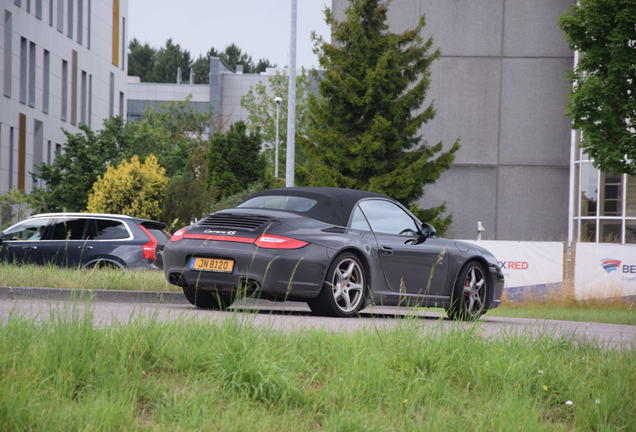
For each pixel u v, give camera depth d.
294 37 83.25
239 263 31.80
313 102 92.31
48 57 175.50
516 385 19.44
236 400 16.03
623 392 19.44
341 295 33.34
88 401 14.80
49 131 176.12
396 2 114.50
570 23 71.81
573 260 77.94
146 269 55.84
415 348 20.25
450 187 114.06
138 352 17.75
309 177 92.56
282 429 15.16
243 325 20.00
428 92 114.25
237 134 151.12
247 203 35.56
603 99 70.31
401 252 35.56
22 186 162.88
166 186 109.81
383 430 15.48
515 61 113.94
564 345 23.58
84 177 122.44
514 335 24.30
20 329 18.16
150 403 15.71
